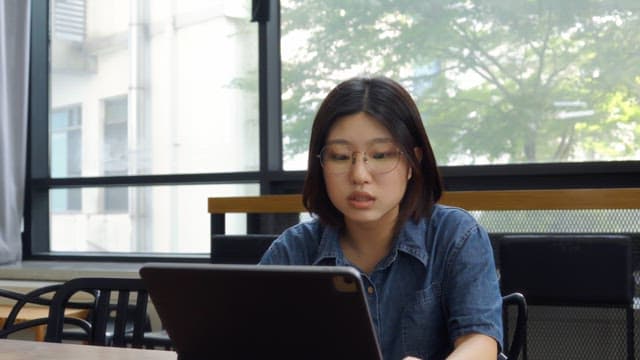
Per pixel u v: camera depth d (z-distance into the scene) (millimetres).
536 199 2320
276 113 3738
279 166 3742
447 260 1224
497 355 1155
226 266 897
